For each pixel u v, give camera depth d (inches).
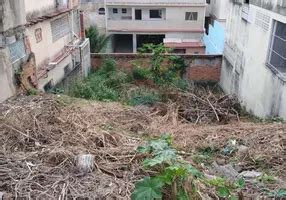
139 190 108.4
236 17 428.1
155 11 761.6
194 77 513.7
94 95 342.0
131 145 170.9
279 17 287.0
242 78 398.0
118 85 429.1
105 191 123.1
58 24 404.2
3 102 223.5
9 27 235.5
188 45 718.5
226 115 289.1
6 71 233.3
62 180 129.2
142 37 808.9
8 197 118.7
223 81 494.9
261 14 333.4
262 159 169.0
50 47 375.6
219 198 121.3
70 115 206.5
